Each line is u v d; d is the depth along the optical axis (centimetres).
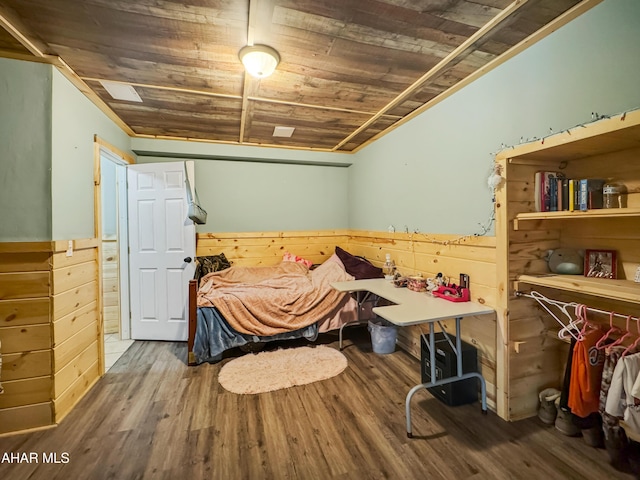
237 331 293
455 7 156
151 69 214
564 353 207
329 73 222
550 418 195
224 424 198
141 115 299
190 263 347
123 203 349
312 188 455
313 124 330
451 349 223
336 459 168
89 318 244
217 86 241
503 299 198
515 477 154
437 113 266
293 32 175
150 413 210
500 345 202
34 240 193
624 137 143
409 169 310
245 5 153
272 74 222
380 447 176
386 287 284
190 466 164
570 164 194
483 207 221
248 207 425
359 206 431
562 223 202
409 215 312
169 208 347
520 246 196
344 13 160
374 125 332
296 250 443
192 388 243
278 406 217
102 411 212
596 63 156
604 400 158
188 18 163
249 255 422
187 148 377
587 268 180
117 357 303
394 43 186
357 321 331
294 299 312
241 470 161
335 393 234
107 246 371
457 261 246
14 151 190
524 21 168
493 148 213
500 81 206
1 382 187
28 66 193
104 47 188
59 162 205
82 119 237
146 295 348
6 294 188
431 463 164
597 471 156
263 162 430
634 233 160
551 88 176
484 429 191
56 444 180
